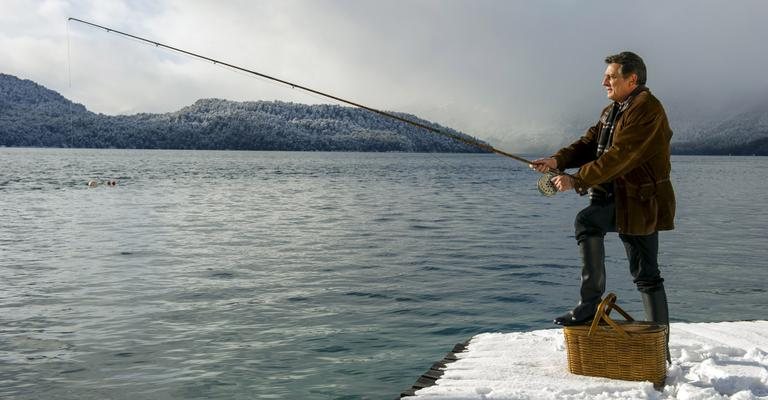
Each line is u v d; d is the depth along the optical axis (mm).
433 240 16766
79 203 29125
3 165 81438
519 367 4547
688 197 37062
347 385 6027
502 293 10094
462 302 9469
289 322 8273
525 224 21109
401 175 69250
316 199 33031
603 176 4047
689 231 19297
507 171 92062
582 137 4605
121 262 12953
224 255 13953
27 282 10805
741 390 3852
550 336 5523
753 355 4609
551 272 11992
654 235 4277
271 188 43031
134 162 107812
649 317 4414
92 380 6117
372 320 8422
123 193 36375
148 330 7844
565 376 4277
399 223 21234
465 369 4555
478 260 13391
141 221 21609
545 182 4352
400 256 13914
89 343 7281
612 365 4160
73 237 17109
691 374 4188
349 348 7176
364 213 25031
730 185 52812
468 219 22812
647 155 4055
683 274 12008
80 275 11461
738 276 11805
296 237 17328
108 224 20578
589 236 4277
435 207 28469
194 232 18391
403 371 6430
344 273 11766
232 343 7320
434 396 3934
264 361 6703
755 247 15766
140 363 6613
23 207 26828
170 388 5914
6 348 7094
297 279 11172
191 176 60188
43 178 52031
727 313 9062
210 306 9086
